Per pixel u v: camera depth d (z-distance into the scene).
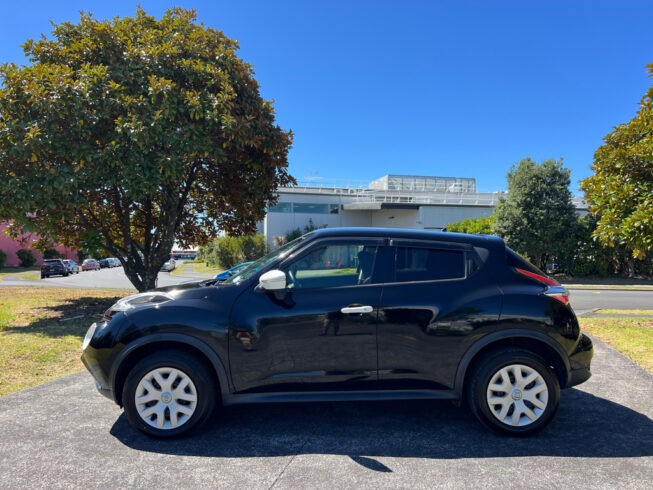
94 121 8.33
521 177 23.86
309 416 3.87
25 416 3.88
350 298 3.45
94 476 2.80
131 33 9.91
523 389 3.36
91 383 4.90
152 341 3.36
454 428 3.58
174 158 8.57
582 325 8.42
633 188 7.13
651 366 5.53
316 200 42.28
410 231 3.72
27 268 49.41
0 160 8.06
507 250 3.70
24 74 8.32
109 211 12.56
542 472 2.83
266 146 10.07
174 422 3.34
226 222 14.06
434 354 3.41
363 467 2.92
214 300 3.48
